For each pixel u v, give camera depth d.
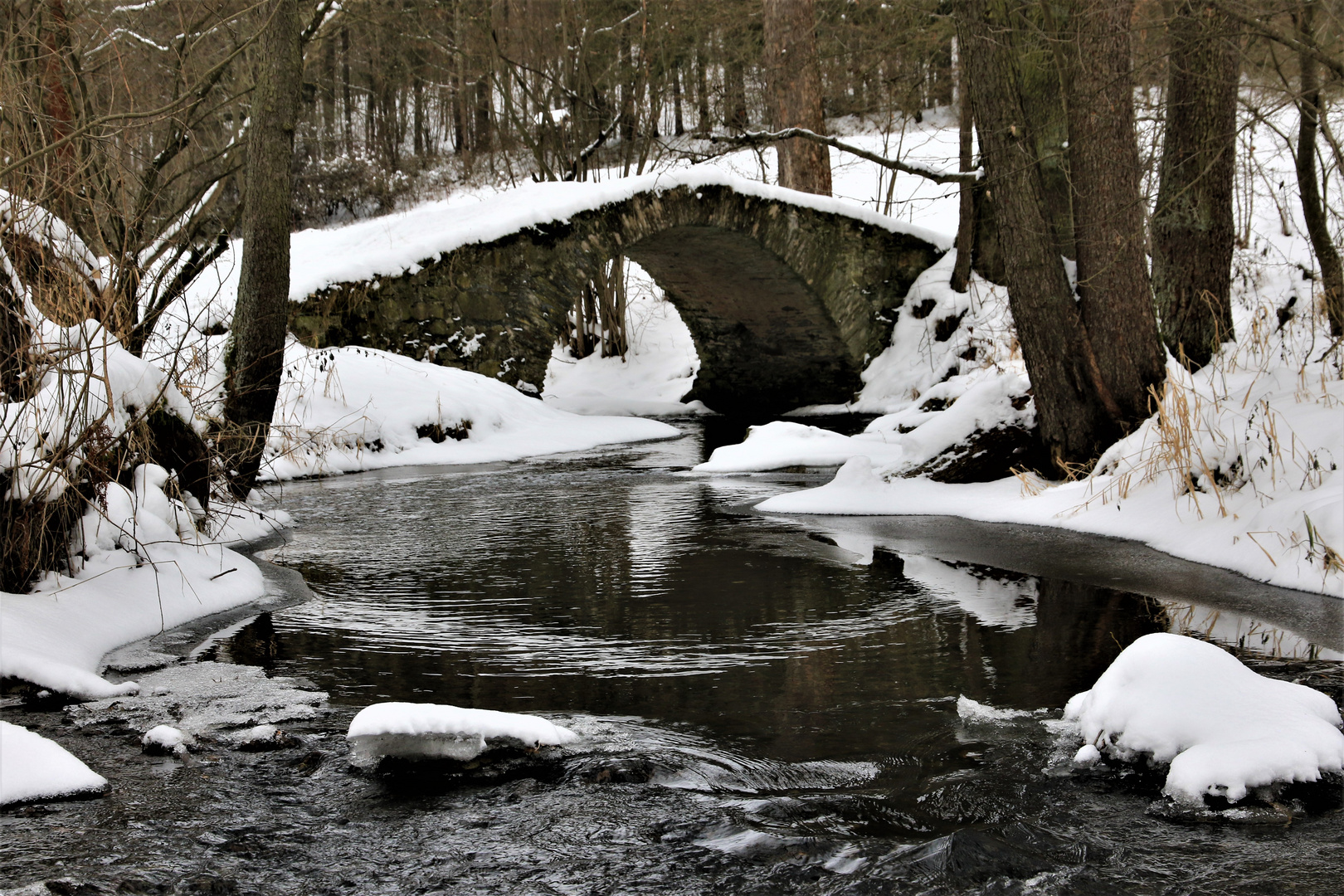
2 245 5.56
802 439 12.88
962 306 20.52
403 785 3.31
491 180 32.16
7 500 5.08
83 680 4.21
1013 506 8.48
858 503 9.00
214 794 3.23
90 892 2.56
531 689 4.27
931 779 3.30
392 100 36.59
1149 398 8.62
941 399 12.35
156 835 2.94
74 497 5.44
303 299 15.38
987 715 3.87
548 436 15.72
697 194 18.75
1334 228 13.37
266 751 3.61
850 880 2.66
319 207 33.56
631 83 24.45
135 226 6.89
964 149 19.94
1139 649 3.57
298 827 3.00
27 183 5.95
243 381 8.12
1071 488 8.36
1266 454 6.96
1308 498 6.30
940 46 22.02
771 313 21.47
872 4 23.20
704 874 2.71
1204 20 8.44
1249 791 3.07
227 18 7.90
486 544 7.71
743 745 3.62
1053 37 8.30
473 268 17.06
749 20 25.14
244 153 8.48
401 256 16.42
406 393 14.68
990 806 3.09
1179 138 10.05
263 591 6.17
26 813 3.07
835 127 33.81
